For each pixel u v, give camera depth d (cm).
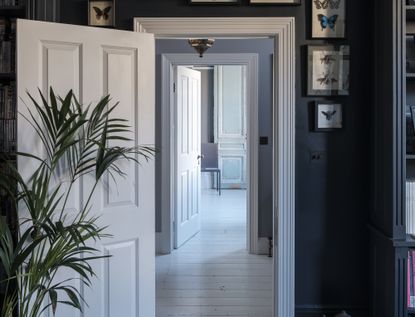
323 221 289
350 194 289
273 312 291
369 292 287
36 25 235
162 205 483
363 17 285
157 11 282
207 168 911
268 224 480
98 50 252
